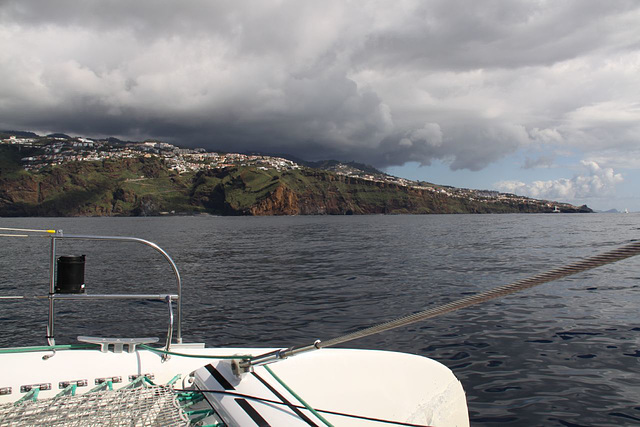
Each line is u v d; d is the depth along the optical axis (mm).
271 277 17750
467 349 7887
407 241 40781
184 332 9391
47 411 2455
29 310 11500
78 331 9594
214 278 17688
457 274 18000
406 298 12867
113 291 15133
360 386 3283
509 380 6488
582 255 26125
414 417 3297
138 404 2559
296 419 2338
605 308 10992
